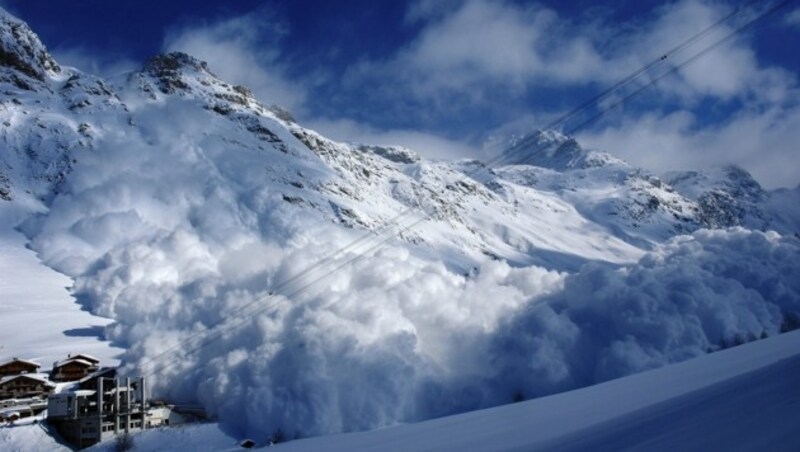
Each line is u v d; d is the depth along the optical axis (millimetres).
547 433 27484
